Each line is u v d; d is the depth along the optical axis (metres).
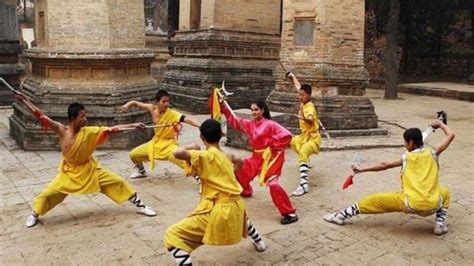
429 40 26.52
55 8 9.71
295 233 5.64
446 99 20.48
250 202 6.76
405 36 26.81
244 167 6.51
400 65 27.23
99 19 9.82
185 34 16.80
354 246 5.29
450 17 25.45
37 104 9.66
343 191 7.27
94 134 5.79
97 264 4.82
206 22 15.67
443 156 9.73
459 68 25.44
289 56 11.76
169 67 17.48
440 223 5.61
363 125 11.59
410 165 5.56
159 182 7.67
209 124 4.55
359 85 11.61
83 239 5.43
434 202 5.35
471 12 24.52
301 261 4.93
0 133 11.62
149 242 5.35
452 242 5.41
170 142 7.41
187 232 4.41
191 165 4.41
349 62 11.48
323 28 11.14
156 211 6.34
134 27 10.52
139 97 10.33
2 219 6.05
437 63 26.39
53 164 8.70
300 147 7.52
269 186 5.90
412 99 20.52
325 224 5.93
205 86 15.35
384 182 7.71
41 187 7.36
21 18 26.30
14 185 7.46
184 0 17.16
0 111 15.33
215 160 4.42
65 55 9.68
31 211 6.33
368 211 5.74
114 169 8.38
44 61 9.86
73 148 5.69
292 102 11.41
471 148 10.56
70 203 6.65
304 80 11.45
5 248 5.20
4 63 16.36
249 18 16.03
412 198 5.36
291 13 11.60
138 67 10.69
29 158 9.15
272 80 16.47
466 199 6.95
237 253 5.10
